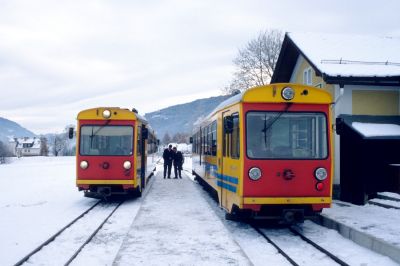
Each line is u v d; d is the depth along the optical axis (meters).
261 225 11.09
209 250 8.34
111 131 14.96
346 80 14.63
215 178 13.25
